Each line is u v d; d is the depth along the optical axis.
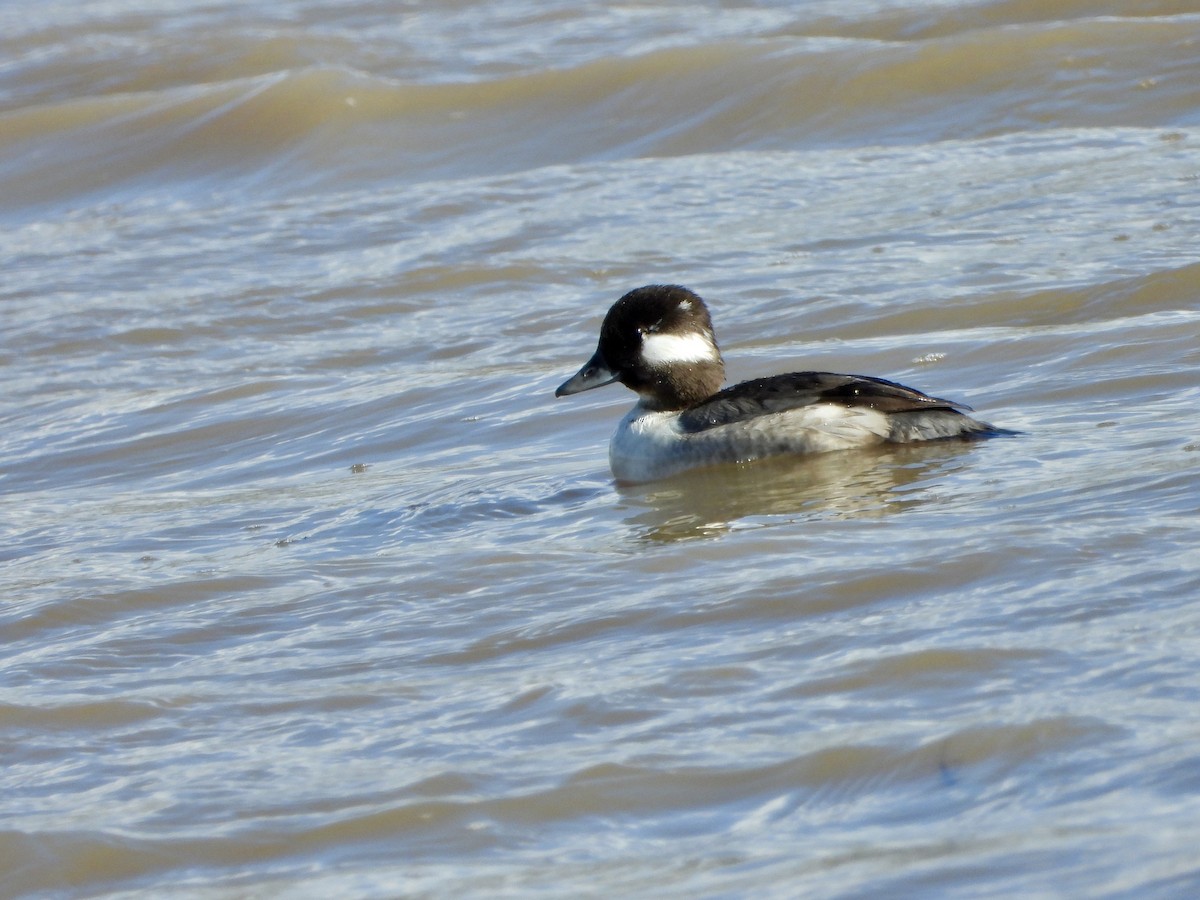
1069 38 27.23
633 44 33.19
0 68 36.44
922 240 20.27
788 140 26.48
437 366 18.36
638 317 13.79
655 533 11.68
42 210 28.59
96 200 28.67
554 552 11.47
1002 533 10.25
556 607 10.23
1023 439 12.80
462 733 8.31
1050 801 6.61
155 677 9.88
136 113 31.11
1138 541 9.77
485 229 23.66
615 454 13.69
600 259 21.55
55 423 17.91
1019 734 7.27
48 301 22.70
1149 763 6.76
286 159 28.80
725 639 9.21
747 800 7.18
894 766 7.22
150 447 16.75
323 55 34.69
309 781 7.97
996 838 6.29
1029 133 24.95
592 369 13.99
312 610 10.84
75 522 14.20
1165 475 11.09
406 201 25.70
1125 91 25.67
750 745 7.67
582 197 24.77
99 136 30.66
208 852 7.40
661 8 35.66
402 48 34.84
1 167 30.25
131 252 24.88
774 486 12.43
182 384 18.92
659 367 13.77
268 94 30.41
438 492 13.69
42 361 20.41
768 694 8.25
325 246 23.92
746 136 26.88
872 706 7.92
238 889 7.02
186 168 29.25
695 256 21.11
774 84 27.80
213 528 13.47
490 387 17.06
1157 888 5.55
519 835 7.18
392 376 18.12
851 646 8.73
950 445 12.88
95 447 16.94
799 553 10.60
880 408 13.09
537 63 32.72
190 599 11.41
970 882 5.90
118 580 12.00
